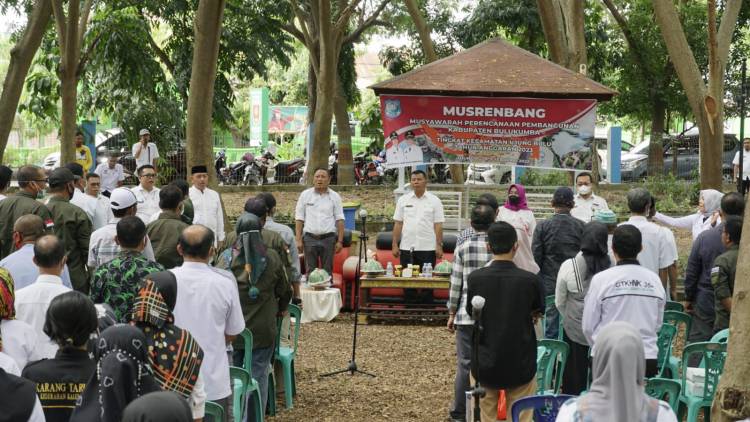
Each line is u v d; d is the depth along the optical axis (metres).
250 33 29.91
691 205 22.47
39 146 35.03
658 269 8.43
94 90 26.31
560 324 7.99
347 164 28.31
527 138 14.23
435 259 12.42
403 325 12.22
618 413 3.41
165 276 4.64
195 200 11.74
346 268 12.91
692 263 7.79
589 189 11.34
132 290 5.89
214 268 5.83
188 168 14.78
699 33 26.05
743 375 4.70
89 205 10.31
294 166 31.66
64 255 5.64
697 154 28.91
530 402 4.91
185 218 9.73
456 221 15.97
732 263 7.10
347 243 13.38
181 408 2.77
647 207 8.49
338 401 8.62
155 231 8.19
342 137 28.27
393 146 14.34
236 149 38.53
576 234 8.87
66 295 4.29
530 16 28.44
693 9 26.38
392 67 31.81
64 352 4.32
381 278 12.05
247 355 7.08
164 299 4.59
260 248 7.07
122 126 25.72
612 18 29.61
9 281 4.84
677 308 8.37
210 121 14.94
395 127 14.33
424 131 14.32
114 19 24.34
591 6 29.03
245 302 7.08
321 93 24.16
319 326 12.05
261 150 39.00
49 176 8.72
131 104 25.58
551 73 14.38
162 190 8.30
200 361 4.67
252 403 7.10
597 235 6.85
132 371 3.88
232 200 24.25
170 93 27.98
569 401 3.67
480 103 14.22
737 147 27.88
